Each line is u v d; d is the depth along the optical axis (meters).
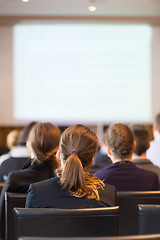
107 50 6.46
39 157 1.92
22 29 6.33
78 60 6.45
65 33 6.41
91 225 1.25
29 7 5.68
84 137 1.49
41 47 6.39
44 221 1.24
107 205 1.39
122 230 1.80
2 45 6.30
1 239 1.91
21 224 1.24
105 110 6.50
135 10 5.86
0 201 1.86
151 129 6.48
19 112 6.40
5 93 6.36
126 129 2.12
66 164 1.39
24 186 1.85
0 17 6.01
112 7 5.70
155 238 0.95
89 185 1.41
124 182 1.96
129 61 6.47
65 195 1.38
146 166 2.43
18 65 6.36
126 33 6.44
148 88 6.49
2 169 2.61
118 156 2.09
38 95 6.43
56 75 6.44
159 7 5.72
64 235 1.24
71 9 5.78
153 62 6.45
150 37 6.45
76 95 6.48
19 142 3.18
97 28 6.43
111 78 6.49
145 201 1.75
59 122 6.46
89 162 1.51
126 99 6.50
